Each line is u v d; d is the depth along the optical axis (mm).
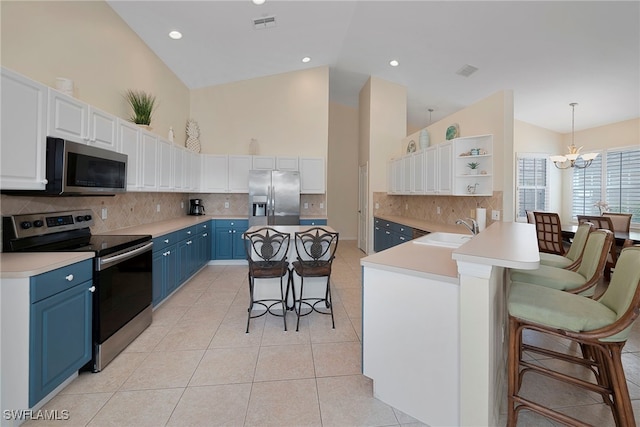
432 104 6566
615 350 1395
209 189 5523
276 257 3305
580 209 6398
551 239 4551
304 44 4684
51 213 2346
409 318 1699
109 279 2207
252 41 4297
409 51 4520
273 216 5254
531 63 3982
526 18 3123
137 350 2418
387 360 1795
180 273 3789
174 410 1747
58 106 2123
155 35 3818
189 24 3643
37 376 1655
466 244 1704
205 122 5781
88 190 2354
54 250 2104
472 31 3541
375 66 5480
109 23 3191
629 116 5484
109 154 2637
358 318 3088
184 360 2277
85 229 2709
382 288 1805
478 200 3979
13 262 1766
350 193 8109
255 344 2533
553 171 6660
